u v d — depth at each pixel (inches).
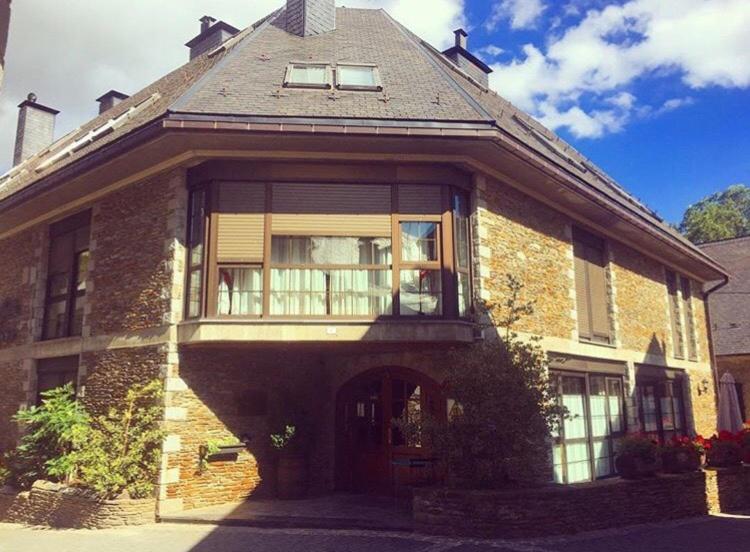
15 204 480.7
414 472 393.7
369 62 457.7
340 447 424.5
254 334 349.1
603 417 493.7
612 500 342.0
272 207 372.2
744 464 457.7
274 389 406.9
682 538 312.5
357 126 344.8
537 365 343.0
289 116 344.2
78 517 342.3
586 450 460.1
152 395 364.8
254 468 388.5
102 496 340.8
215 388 380.2
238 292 366.6
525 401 322.0
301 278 369.1
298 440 397.4
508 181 421.7
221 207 371.6
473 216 394.9
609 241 549.6
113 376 401.1
